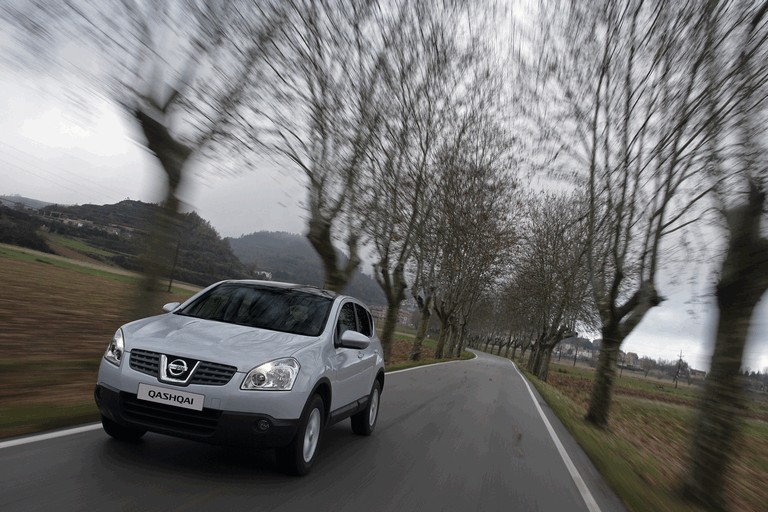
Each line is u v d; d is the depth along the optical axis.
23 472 4.32
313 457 5.66
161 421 4.86
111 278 61.91
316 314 6.53
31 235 90.75
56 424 5.86
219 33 9.72
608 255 17.50
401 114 16.11
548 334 51.50
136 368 4.93
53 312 19.95
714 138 8.41
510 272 47.56
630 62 12.05
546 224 39.28
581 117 13.76
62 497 3.95
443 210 23.86
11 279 33.19
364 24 12.69
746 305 7.82
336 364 6.09
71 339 13.84
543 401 19.45
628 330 16.42
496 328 115.75
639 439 17.67
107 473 4.57
